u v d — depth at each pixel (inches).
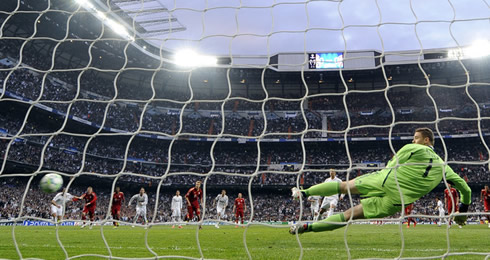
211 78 1729.8
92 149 1403.8
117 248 224.5
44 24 1196.5
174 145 1584.6
